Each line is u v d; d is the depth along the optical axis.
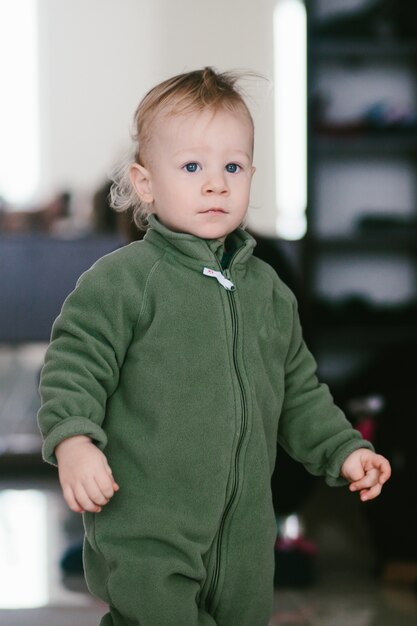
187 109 1.70
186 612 1.62
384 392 3.72
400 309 4.86
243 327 1.70
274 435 1.76
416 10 4.81
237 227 1.80
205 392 1.65
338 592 3.04
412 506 3.19
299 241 4.83
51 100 8.27
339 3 4.91
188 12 7.84
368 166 4.98
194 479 1.64
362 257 5.00
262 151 6.44
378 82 4.95
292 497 3.21
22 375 7.03
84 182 8.27
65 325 1.66
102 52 8.19
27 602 2.87
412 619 2.78
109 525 1.65
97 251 4.84
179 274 1.68
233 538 1.68
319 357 4.88
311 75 4.76
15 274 4.81
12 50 8.21
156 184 1.73
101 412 1.63
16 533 3.65
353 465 1.76
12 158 8.26
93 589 1.72
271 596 1.74
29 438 5.23
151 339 1.65
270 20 7.26
